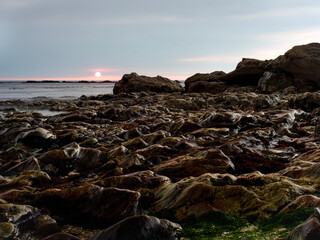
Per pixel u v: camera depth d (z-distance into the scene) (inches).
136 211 374.6
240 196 369.1
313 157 546.6
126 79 3447.3
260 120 1003.3
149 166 578.9
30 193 421.1
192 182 409.1
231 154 612.7
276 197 358.3
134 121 1133.1
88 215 382.0
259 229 309.7
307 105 1378.0
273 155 623.2
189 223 339.6
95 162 656.4
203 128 914.1
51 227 354.6
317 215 255.8
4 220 335.0
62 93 4515.3
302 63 2172.7
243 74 2596.0
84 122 1285.7
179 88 3373.5
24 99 3051.2
